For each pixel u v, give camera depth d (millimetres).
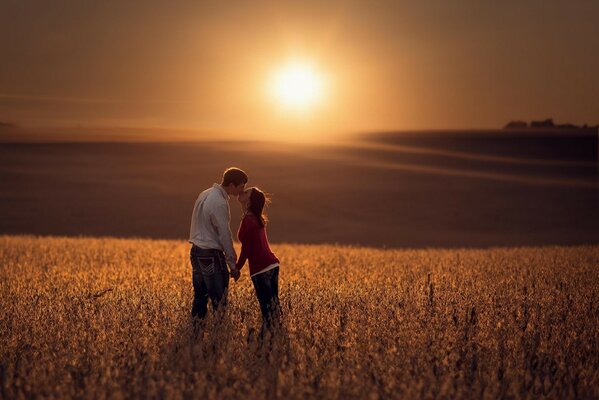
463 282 10750
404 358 5664
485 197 61594
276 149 106750
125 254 17609
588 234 45781
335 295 8961
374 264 15062
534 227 48688
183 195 61375
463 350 6074
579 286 10445
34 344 6359
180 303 8633
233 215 52344
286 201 59031
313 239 42781
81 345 6340
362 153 101625
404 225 49188
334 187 67000
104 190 63906
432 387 5020
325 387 5078
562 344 6273
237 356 6074
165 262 15508
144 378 5219
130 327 6957
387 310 7566
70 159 86250
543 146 107250
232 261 8070
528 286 10430
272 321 7117
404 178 73750
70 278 12336
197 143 113750
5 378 5273
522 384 5180
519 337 6422
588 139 112000
